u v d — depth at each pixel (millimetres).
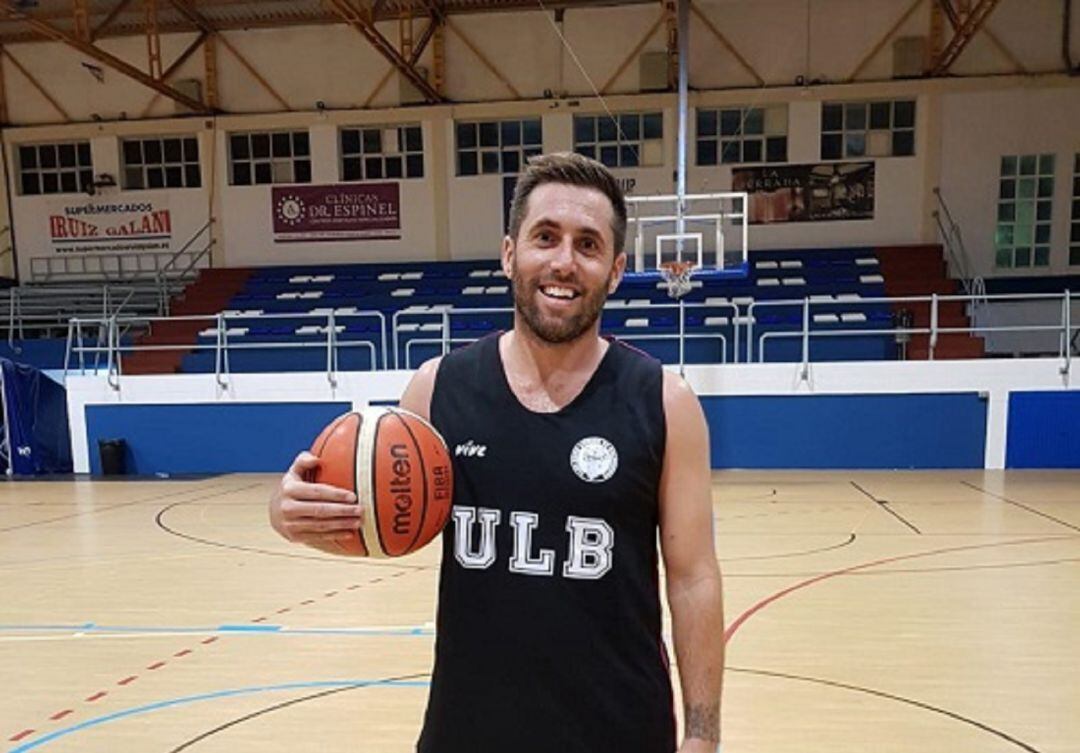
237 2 10891
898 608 3391
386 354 9227
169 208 11750
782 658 2816
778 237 10906
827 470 7996
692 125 10891
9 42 11602
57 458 8914
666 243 10711
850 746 2168
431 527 1028
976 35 10375
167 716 2441
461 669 990
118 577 4227
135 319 9484
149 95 11617
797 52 10633
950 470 7820
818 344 9305
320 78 11406
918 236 10688
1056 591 3611
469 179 11336
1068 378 7691
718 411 8164
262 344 9188
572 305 979
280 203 11602
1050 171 10422
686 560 1012
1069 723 2301
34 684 2736
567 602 959
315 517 1004
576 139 11203
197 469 8812
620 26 10883
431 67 11203
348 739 2258
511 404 1021
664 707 988
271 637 3158
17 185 11891
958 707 2408
